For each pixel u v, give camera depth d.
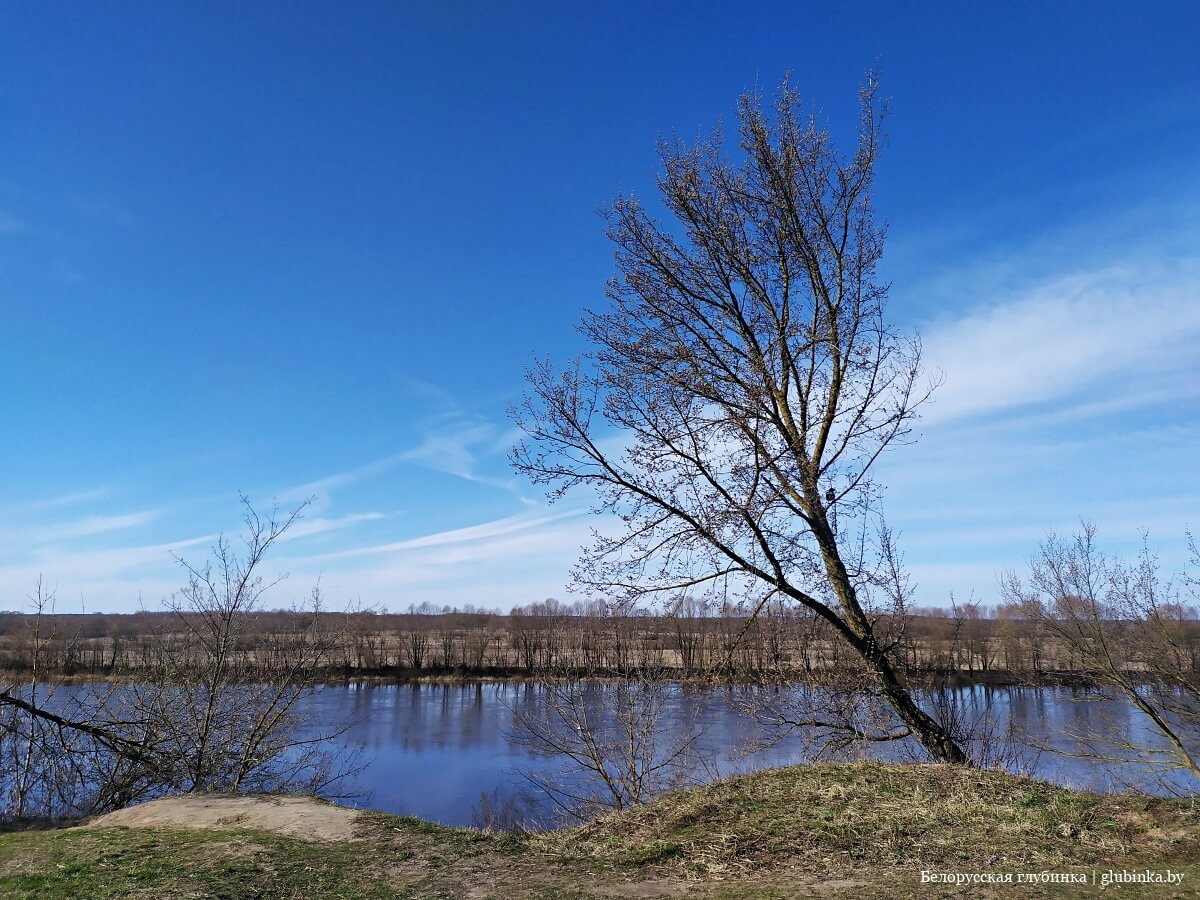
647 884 6.31
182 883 6.46
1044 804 7.36
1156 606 16.33
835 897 5.58
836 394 11.33
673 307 11.83
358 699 40.06
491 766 24.78
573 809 15.88
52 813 12.70
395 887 6.37
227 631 14.30
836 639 11.30
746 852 6.79
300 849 7.46
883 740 11.09
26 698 15.58
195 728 13.96
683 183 12.04
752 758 13.73
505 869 6.86
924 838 6.69
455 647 55.94
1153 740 16.59
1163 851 6.11
